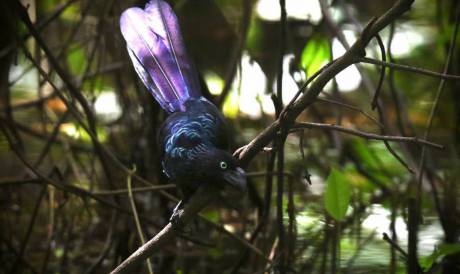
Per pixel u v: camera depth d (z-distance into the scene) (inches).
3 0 364.8
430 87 626.2
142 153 465.7
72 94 414.9
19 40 365.7
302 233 430.6
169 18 343.9
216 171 280.8
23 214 478.6
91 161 483.2
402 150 499.8
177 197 452.1
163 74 329.7
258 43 606.2
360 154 536.7
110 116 586.6
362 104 623.2
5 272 422.0
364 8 631.8
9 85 473.4
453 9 491.5
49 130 573.9
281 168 342.3
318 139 570.3
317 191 494.6
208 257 432.8
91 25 526.0
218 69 602.5
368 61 284.0
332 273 384.8
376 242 426.9
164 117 434.9
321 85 287.7
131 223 415.5
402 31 658.2
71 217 449.1
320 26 457.4
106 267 425.1
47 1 569.6
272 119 599.2
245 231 439.8
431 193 468.4
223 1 626.2
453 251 352.8
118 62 498.6
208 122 302.5
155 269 418.9
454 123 540.4
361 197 483.2
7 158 541.0
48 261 428.1
